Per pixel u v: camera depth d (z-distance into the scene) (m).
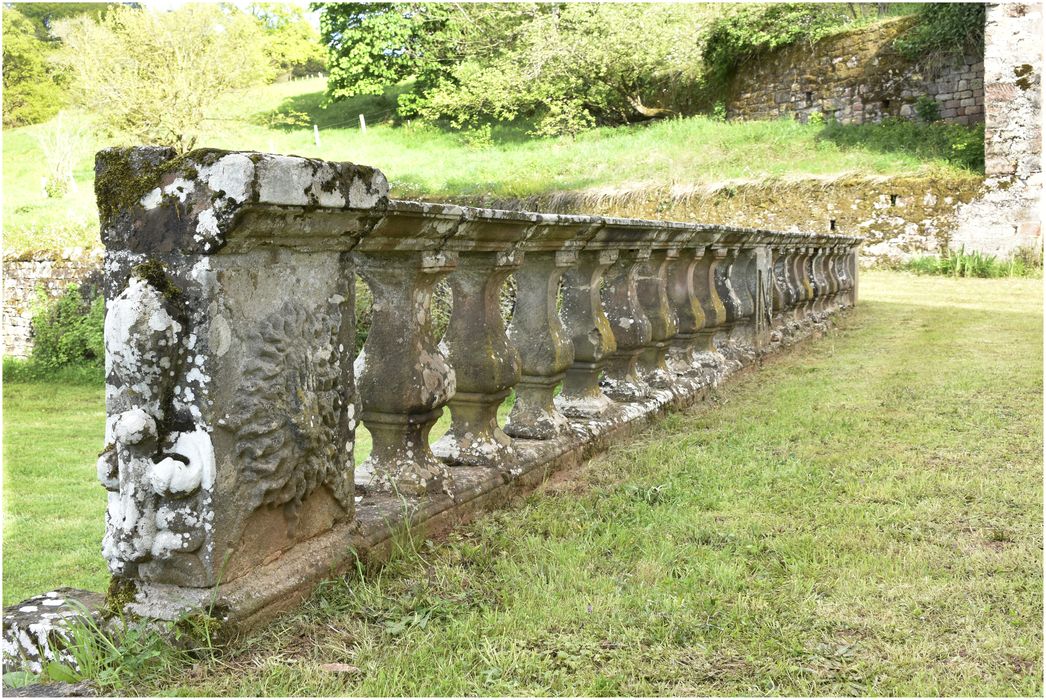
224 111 23.47
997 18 17.38
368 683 2.12
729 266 7.39
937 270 17.50
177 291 2.22
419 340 3.24
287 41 43.03
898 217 18.47
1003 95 17.36
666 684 2.18
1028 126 17.23
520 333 4.34
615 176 21.67
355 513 2.90
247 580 2.36
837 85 23.08
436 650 2.31
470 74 28.42
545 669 2.23
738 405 5.98
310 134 31.06
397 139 29.56
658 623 2.50
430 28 31.69
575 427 4.53
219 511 2.26
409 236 2.97
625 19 25.47
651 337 5.53
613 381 5.46
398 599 2.62
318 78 43.41
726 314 7.29
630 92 27.58
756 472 4.18
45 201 21.61
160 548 2.25
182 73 21.80
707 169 21.16
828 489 3.88
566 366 4.41
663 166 21.75
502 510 3.59
